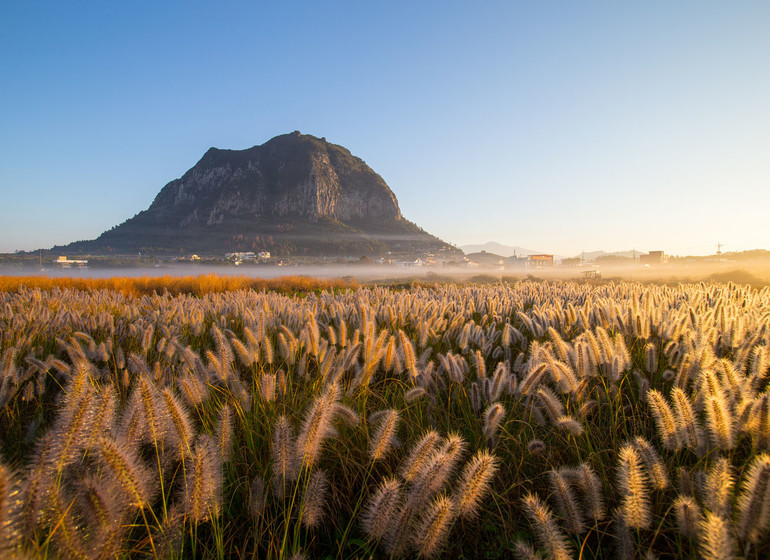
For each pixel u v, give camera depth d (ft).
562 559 4.86
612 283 43.57
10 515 3.76
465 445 8.33
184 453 6.14
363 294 32.50
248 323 16.99
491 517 7.00
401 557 5.68
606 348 9.36
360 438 8.50
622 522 5.56
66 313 19.98
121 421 6.06
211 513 5.50
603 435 8.55
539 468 8.11
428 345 15.62
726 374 8.05
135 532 6.07
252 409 9.42
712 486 5.40
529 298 33.17
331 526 7.20
